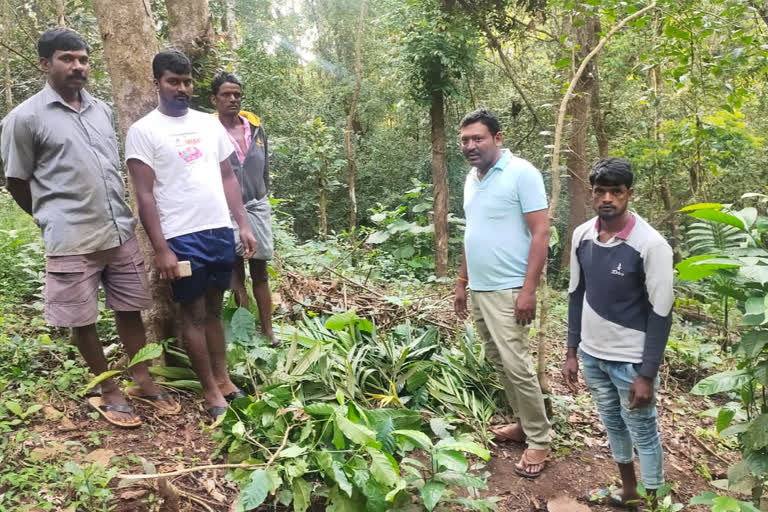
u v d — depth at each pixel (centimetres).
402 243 984
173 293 292
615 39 902
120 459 261
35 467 242
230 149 316
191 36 516
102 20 325
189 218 284
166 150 279
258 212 371
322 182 1220
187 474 262
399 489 232
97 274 284
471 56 953
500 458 331
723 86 563
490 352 333
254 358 344
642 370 258
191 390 332
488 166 305
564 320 620
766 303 231
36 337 368
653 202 1109
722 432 274
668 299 251
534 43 1137
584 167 902
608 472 331
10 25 1105
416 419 297
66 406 295
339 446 264
